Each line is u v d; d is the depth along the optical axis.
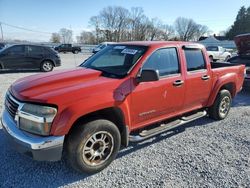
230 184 3.19
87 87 3.19
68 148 3.09
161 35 86.44
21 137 2.96
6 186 3.00
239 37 8.96
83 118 3.22
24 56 12.80
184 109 4.61
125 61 3.85
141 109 3.73
